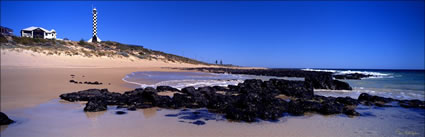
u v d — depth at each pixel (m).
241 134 6.86
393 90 19.41
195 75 31.31
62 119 7.89
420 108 11.48
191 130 7.09
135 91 13.34
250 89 15.83
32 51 34.41
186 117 8.66
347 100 12.35
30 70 22.42
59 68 27.02
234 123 7.98
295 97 14.47
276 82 17.98
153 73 30.20
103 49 51.72
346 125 8.21
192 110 9.84
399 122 8.84
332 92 18.09
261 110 8.91
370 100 13.32
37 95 11.59
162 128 7.21
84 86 15.08
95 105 9.25
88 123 7.51
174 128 7.25
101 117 8.31
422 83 26.72
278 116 8.83
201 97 11.39
